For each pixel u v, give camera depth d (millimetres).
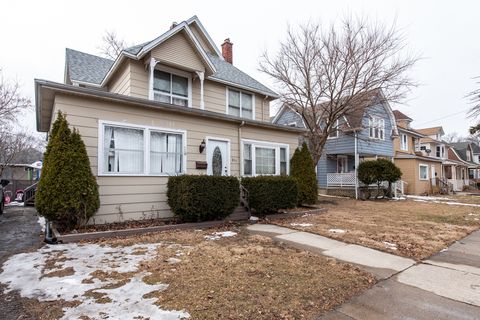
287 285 3455
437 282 3752
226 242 5578
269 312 2771
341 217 9250
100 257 4449
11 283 3391
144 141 7543
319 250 5176
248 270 3938
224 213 7715
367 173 16594
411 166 22656
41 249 4914
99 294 3086
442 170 28797
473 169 39500
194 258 4438
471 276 3998
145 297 3021
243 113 13523
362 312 2873
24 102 17688
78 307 2791
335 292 3318
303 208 11008
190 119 8570
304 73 13977
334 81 13414
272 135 11102
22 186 17484
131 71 9758
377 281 3738
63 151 5855
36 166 17656
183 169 8297
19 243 5438
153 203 7602
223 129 9469
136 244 5309
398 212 10766
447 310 2955
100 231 5934
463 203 14602
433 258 4875
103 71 12508
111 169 6977
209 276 3674
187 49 10570
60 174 5742
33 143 28656
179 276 3648
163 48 9906
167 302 2912
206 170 8828
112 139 7043
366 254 4977
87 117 6648
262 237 6051
